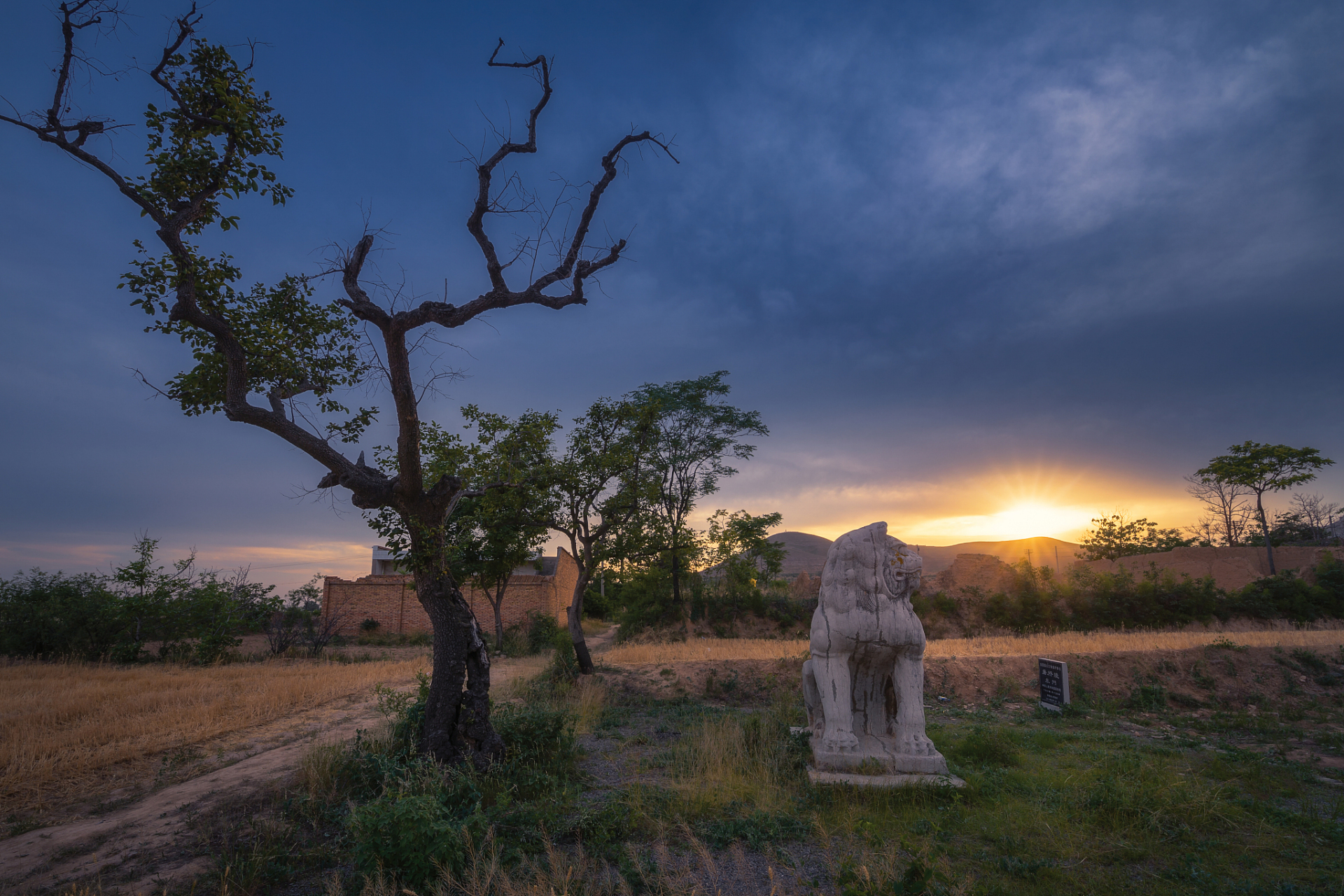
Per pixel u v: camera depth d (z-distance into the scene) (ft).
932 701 49.83
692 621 101.65
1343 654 55.01
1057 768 28.09
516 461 35.81
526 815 21.30
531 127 29.04
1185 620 93.61
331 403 33.04
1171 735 38.09
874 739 27.35
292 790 24.98
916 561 26.89
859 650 27.09
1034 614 96.37
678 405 98.48
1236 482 134.31
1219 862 18.30
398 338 27.27
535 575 126.72
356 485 27.78
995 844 19.57
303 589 115.34
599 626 147.23
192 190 25.91
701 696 51.11
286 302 31.53
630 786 24.67
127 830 21.80
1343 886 16.70
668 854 18.94
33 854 19.92
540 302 28.99
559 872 16.48
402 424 27.20
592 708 41.83
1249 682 51.78
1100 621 95.35
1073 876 17.38
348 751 28.32
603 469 54.34
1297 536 161.89
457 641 27.94
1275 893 16.35
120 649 75.72
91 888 17.53
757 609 103.55
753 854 19.10
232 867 18.06
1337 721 44.29
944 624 96.27
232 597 80.69
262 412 26.58
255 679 55.88
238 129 25.45
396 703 32.07
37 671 62.90
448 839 16.63
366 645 104.37
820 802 23.12
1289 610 95.20
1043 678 47.19
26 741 32.35
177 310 24.77
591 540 55.36
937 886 16.24
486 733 27.76
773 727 31.48
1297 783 26.58
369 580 124.36
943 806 22.80
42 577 83.15
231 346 26.32
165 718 38.14
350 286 28.30
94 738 34.01
